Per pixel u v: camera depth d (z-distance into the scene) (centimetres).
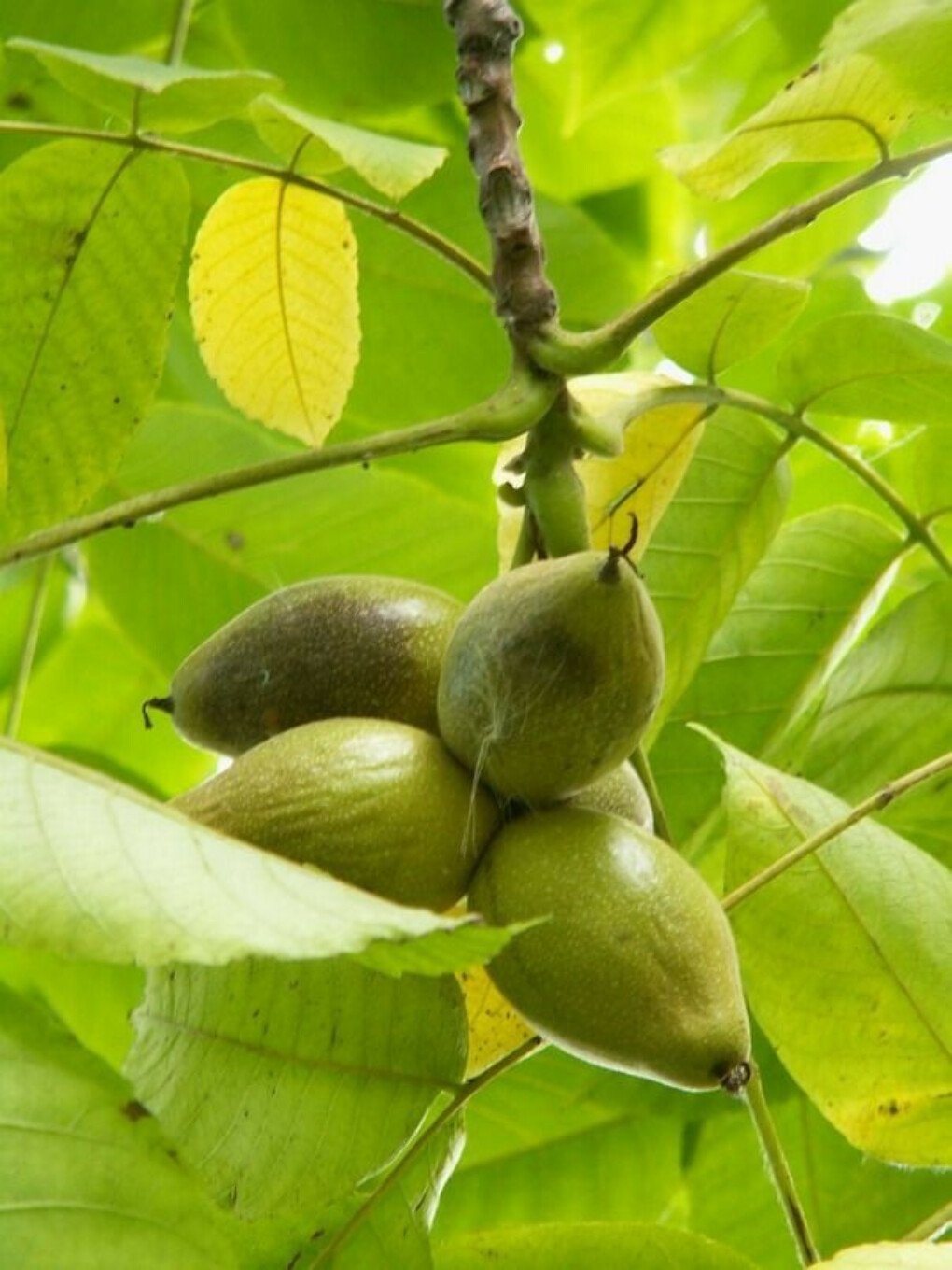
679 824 90
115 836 64
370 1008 73
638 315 76
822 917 77
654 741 90
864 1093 76
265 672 77
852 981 77
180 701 78
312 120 77
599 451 77
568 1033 71
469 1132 93
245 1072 72
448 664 73
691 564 87
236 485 74
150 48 96
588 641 71
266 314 83
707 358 84
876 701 88
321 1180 72
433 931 63
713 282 81
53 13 94
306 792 72
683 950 71
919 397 84
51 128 78
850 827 78
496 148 78
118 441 82
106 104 78
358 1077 73
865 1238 88
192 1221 66
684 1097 92
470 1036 78
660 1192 93
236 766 73
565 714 72
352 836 72
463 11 80
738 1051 71
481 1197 93
